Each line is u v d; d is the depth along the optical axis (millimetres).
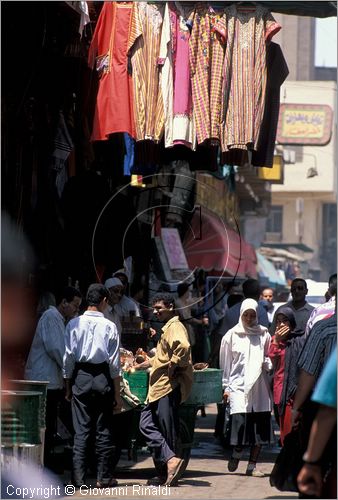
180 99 15445
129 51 15383
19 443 11703
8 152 14953
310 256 93250
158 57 15430
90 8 16688
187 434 14695
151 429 13516
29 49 14852
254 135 15602
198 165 17734
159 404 13445
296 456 10062
